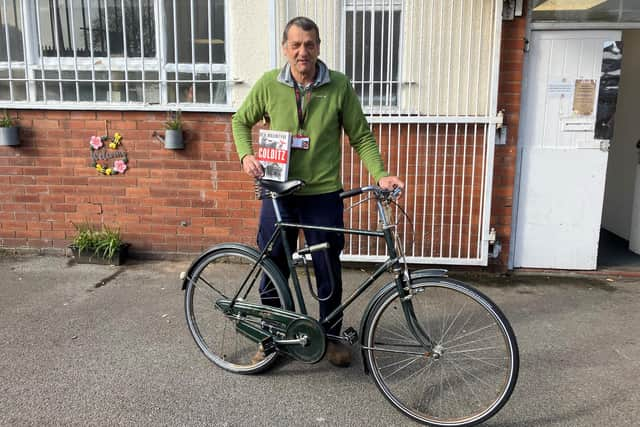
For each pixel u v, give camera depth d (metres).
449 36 4.52
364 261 4.79
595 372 3.15
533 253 4.86
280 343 2.93
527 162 4.73
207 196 4.96
